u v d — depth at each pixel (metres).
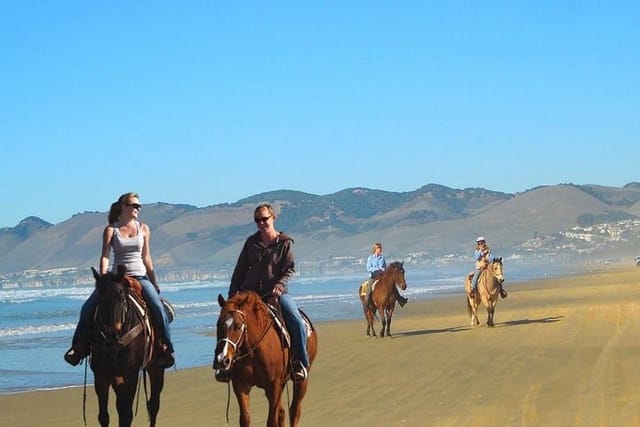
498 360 18.89
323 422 12.71
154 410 12.01
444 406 13.56
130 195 11.45
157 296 11.55
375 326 30.83
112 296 10.65
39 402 16.89
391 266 26.27
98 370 10.87
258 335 10.04
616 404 12.86
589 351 19.61
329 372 18.47
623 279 67.38
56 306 75.00
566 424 11.66
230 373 10.11
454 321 31.03
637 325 25.11
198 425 13.09
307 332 11.23
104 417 10.95
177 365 22.64
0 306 76.56
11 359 26.42
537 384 15.29
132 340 10.85
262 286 10.82
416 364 18.98
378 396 14.89
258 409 14.30
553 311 32.59
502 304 40.62
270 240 10.87
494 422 12.06
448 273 139.88
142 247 11.57
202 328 35.56
